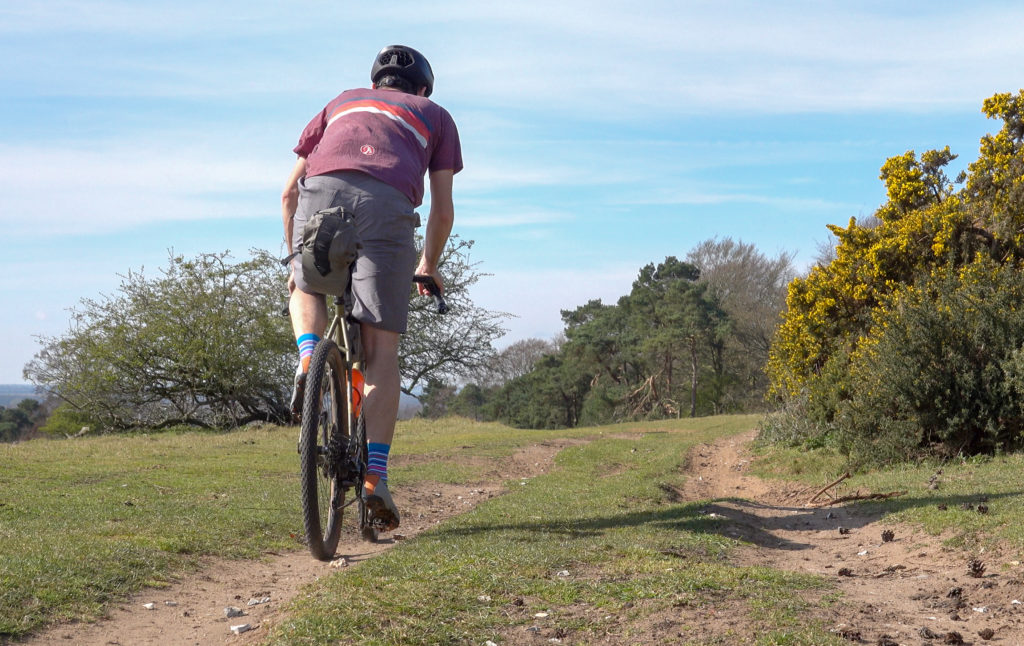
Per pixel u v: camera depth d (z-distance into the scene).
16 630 3.49
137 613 4.06
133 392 31.48
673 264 68.88
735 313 62.22
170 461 13.49
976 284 11.98
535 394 76.06
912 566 5.15
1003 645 3.38
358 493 4.09
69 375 30.67
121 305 30.91
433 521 8.30
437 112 4.44
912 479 9.39
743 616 3.48
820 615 3.56
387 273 4.05
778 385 18.88
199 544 5.73
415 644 3.23
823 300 17.56
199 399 32.62
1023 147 16.45
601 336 69.19
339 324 4.12
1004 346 10.98
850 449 12.52
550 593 3.96
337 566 5.61
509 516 7.54
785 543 6.38
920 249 16.66
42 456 13.83
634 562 4.56
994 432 10.66
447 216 4.52
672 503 10.01
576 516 7.57
